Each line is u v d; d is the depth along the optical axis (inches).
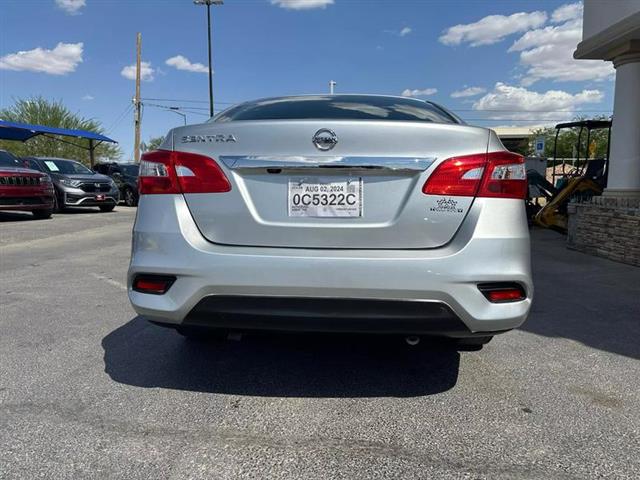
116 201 649.6
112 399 117.7
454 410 114.3
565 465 93.9
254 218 106.2
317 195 105.3
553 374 134.4
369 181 104.9
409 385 126.7
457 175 104.3
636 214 288.0
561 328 173.2
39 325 171.0
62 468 91.7
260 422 108.3
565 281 249.9
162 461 94.1
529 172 502.6
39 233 420.8
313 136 104.7
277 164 105.0
